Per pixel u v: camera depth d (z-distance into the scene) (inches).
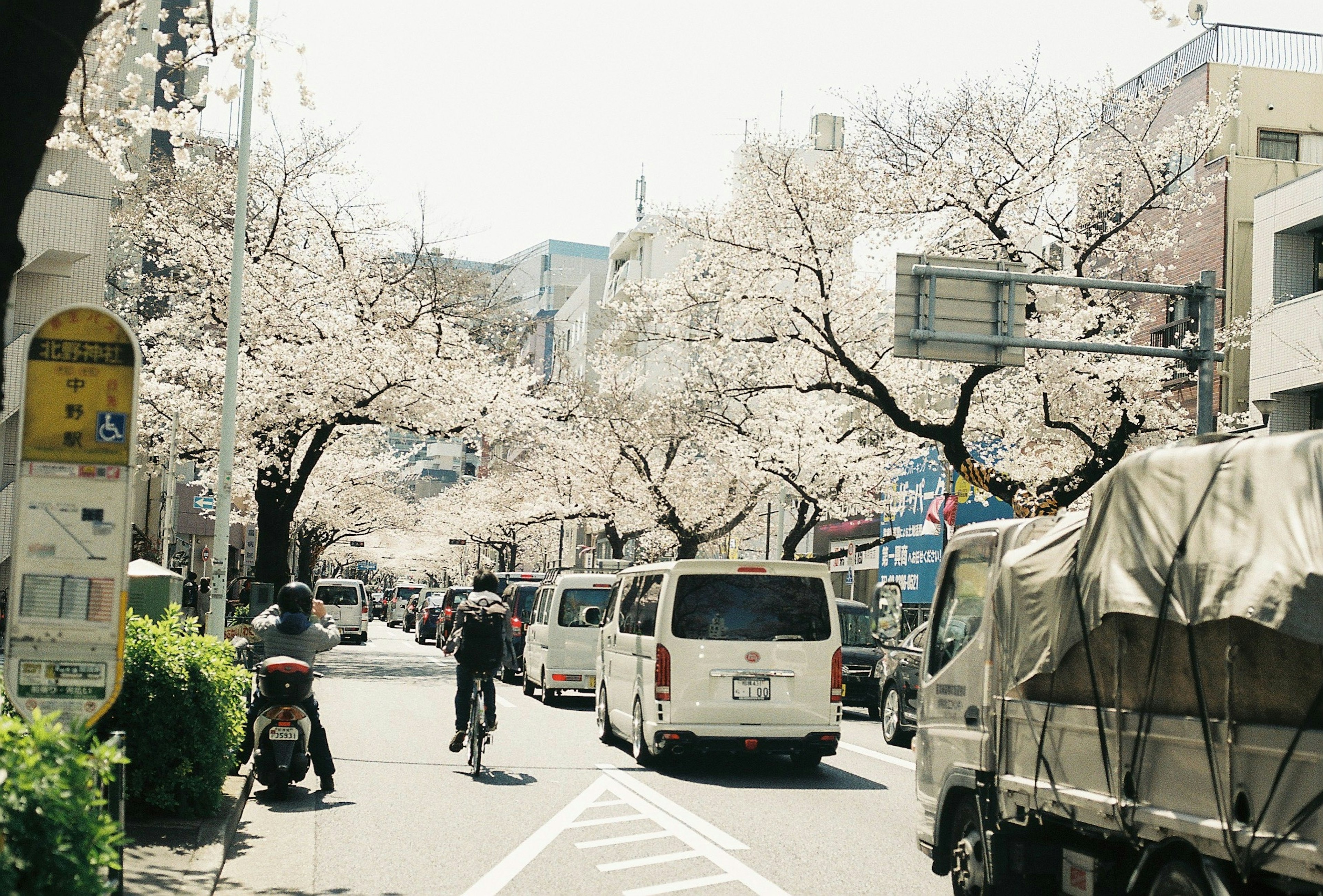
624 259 3223.4
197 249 1104.8
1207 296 639.8
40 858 152.6
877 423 1211.9
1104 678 213.0
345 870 312.5
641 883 305.0
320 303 1139.9
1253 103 1269.7
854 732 738.2
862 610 903.1
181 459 1188.5
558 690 849.5
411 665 1288.1
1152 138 1328.7
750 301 936.9
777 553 2025.1
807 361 996.6
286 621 440.5
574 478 1659.7
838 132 1780.3
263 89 482.0
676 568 516.7
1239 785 175.2
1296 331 1024.9
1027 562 244.2
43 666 234.4
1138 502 206.4
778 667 511.2
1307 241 1079.0
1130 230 975.6
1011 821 248.7
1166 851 194.1
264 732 418.3
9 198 185.3
